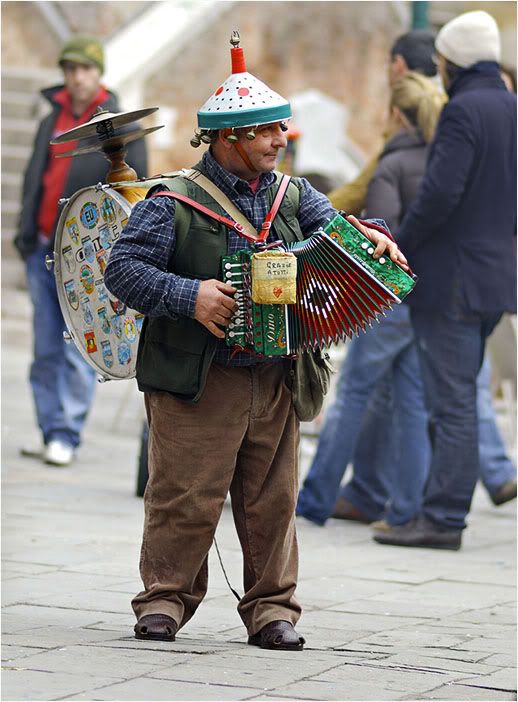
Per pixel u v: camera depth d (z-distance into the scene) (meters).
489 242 14.53
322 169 32.19
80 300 10.31
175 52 36.47
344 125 33.53
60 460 18.89
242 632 10.55
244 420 9.80
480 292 14.46
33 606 11.14
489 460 17.05
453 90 14.73
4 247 34.34
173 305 9.34
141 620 10.05
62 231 10.30
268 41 37.97
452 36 14.62
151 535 10.09
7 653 9.52
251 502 10.00
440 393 14.65
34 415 23.28
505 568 13.70
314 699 8.62
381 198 15.19
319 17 38.31
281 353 9.49
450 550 14.65
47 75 35.53
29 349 31.19
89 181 19.12
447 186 14.23
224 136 9.60
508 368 21.03
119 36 36.19
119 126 10.27
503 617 11.39
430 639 10.50
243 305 9.48
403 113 15.33
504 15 35.66
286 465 9.98
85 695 8.49
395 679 9.22
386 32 38.72
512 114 14.58
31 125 35.00
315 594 12.15
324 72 38.41
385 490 16.19
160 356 9.69
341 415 15.59
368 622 11.05
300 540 14.90
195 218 9.59
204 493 9.84
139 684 8.79
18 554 13.25
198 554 10.03
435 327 14.56
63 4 36.44
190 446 9.78
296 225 9.80
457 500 14.67
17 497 16.41
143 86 36.22
